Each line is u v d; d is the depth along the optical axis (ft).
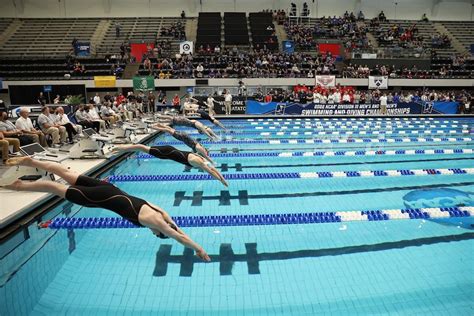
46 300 10.42
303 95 58.80
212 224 15.29
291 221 15.53
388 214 16.08
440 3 89.81
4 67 67.05
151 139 34.09
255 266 12.29
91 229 14.78
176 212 16.78
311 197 18.94
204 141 34.99
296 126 45.55
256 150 30.63
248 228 15.14
